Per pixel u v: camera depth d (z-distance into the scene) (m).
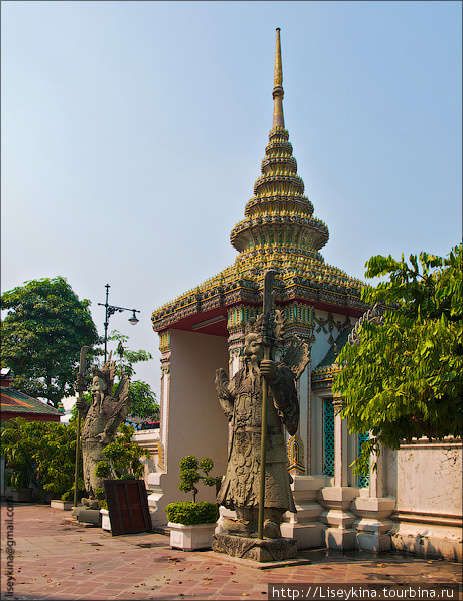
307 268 17.45
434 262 11.73
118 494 16.98
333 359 16.73
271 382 12.37
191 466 15.73
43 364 37.38
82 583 10.53
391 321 11.49
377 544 14.18
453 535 13.45
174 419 19.69
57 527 18.42
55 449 25.48
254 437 12.89
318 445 16.23
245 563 11.88
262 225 19.56
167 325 20.11
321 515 15.30
